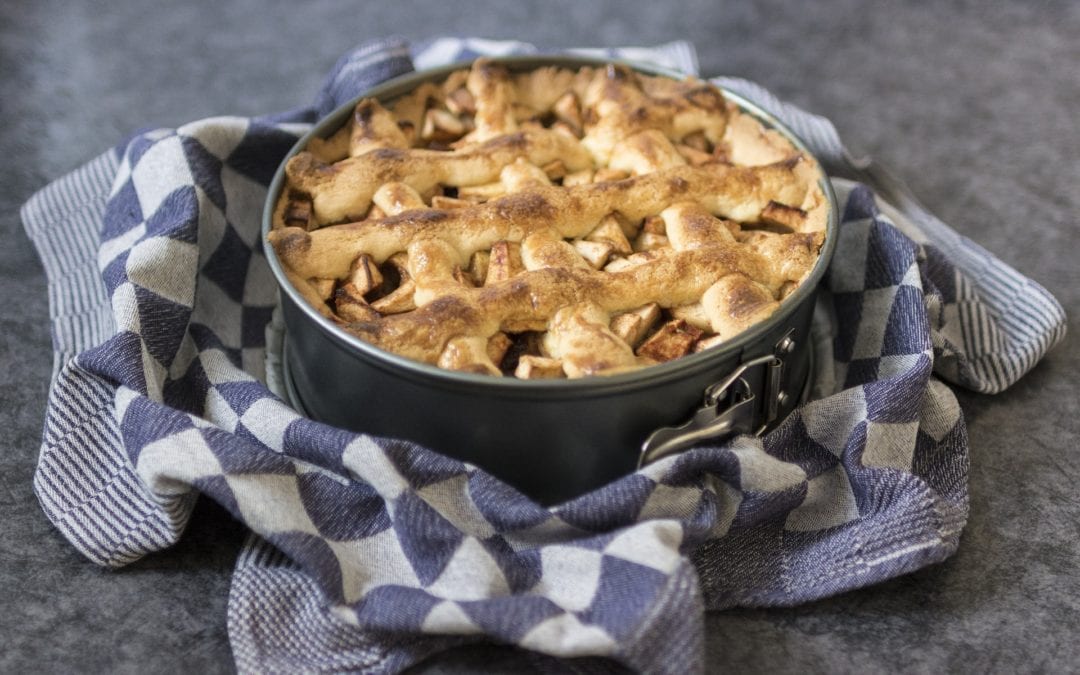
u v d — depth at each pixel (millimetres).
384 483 688
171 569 723
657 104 817
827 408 735
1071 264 902
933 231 896
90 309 830
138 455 702
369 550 698
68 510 725
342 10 1121
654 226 762
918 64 1070
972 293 833
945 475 750
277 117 905
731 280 722
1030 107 1028
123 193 836
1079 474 775
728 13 1121
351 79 907
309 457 715
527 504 687
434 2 1133
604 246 745
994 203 947
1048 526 749
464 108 829
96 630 699
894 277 792
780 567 711
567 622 652
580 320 703
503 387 667
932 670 688
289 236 726
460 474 695
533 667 682
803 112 946
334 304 726
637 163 793
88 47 1066
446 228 739
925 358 745
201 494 750
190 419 710
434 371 668
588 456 700
